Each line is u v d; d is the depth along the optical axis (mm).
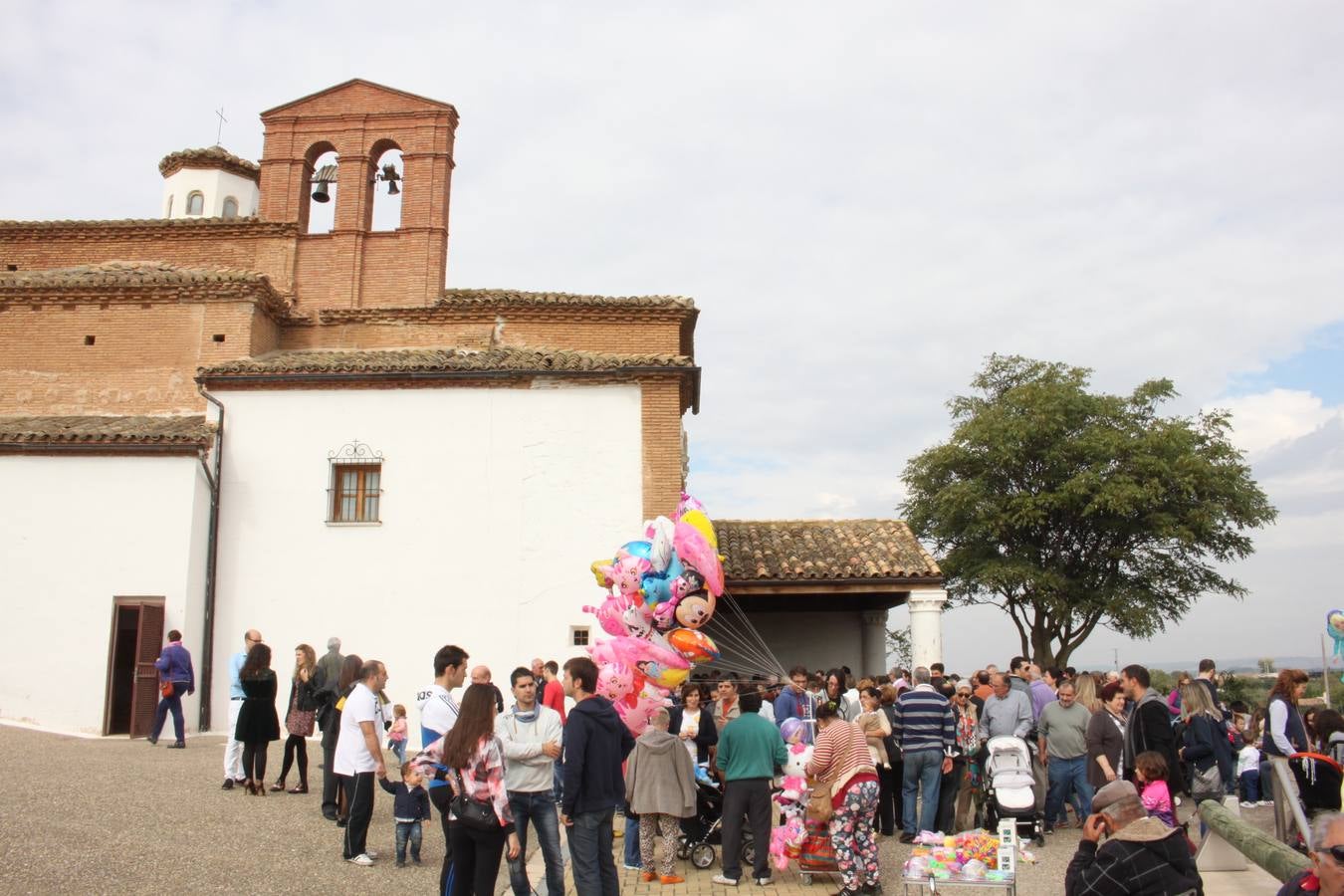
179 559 17672
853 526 21828
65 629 17453
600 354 20219
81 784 11805
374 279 22750
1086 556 34469
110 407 20172
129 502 17859
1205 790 10805
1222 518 32875
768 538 20984
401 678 17953
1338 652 12242
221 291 20359
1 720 17125
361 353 20719
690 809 9844
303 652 12914
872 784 9289
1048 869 10234
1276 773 9391
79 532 17781
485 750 7516
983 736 12070
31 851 8727
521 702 8383
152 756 14742
